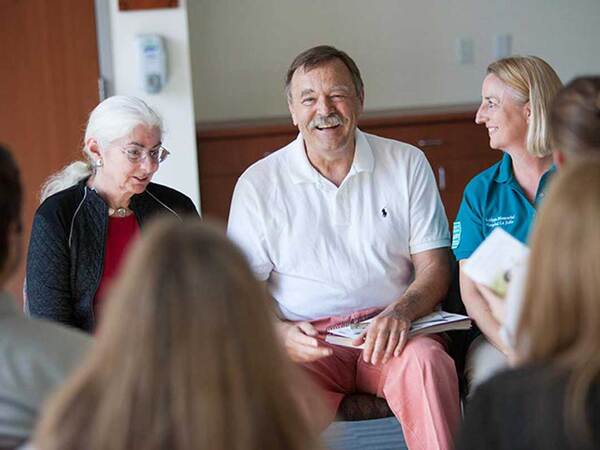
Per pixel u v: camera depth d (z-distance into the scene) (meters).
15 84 5.26
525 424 1.60
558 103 2.21
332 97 3.35
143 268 1.44
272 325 1.50
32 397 1.75
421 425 3.08
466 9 6.29
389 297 3.44
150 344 1.42
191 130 5.32
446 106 6.22
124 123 3.13
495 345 3.20
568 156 2.19
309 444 1.52
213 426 1.42
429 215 3.45
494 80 3.28
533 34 6.38
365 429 4.45
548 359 1.61
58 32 5.23
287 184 3.43
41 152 5.33
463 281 3.29
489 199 3.34
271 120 5.94
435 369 3.06
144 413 1.42
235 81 6.11
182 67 5.27
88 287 3.16
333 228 3.40
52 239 3.13
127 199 3.27
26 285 3.18
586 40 6.44
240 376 1.44
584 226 1.54
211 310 1.43
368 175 3.44
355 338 3.13
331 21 6.14
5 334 1.77
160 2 5.20
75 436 1.45
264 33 6.10
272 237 3.41
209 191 5.52
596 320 1.54
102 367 1.45
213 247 1.46
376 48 6.22
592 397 1.55
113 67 5.27
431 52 6.29
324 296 3.40
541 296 1.58
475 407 1.67
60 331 1.84
